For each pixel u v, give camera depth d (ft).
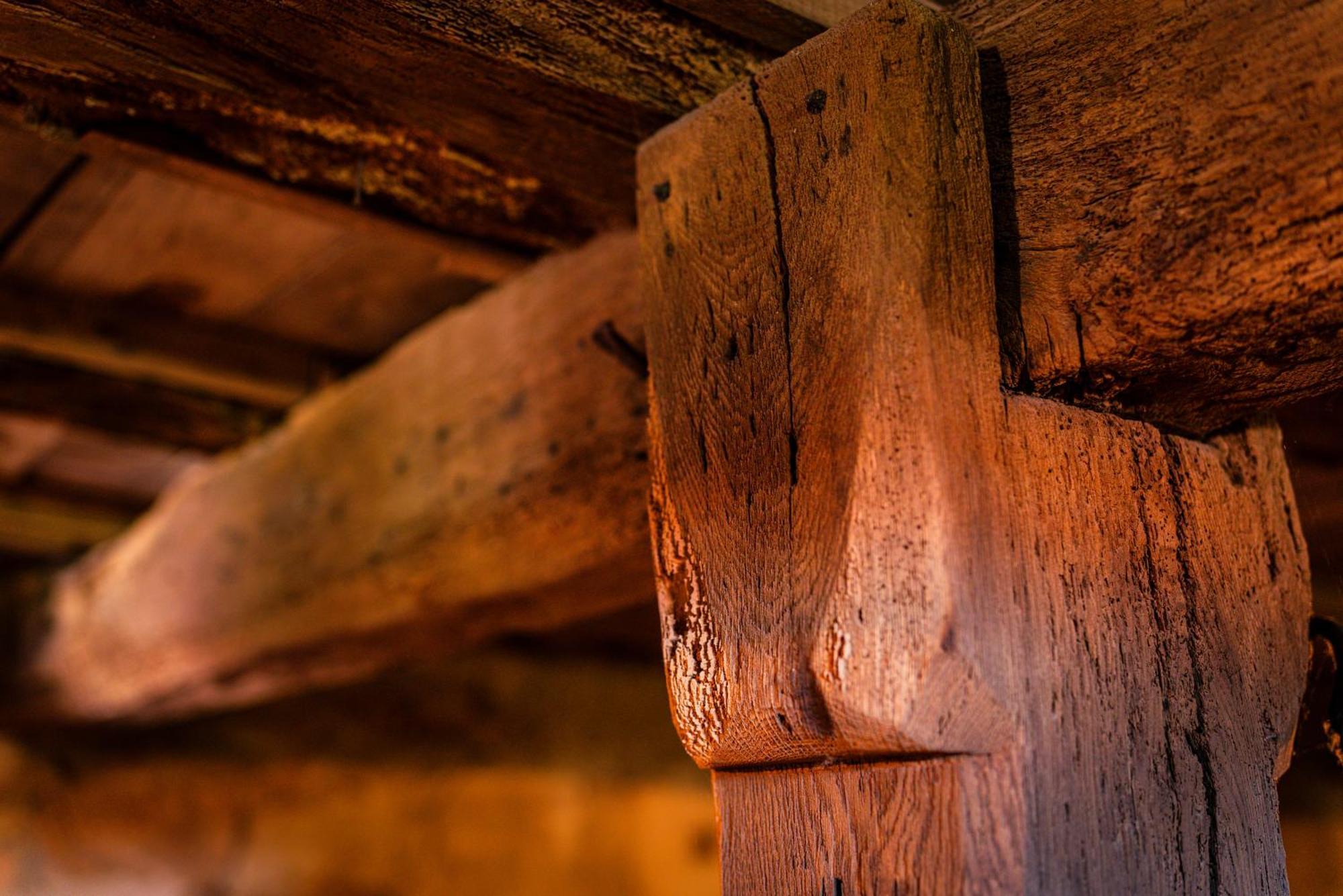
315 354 7.22
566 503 4.99
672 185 3.82
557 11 3.70
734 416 3.54
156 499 10.00
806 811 3.35
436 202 4.77
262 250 5.95
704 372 3.64
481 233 5.01
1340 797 12.91
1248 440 3.78
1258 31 3.12
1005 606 3.13
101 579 9.29
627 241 4.85
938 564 3.08
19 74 3.98
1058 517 3.27
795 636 3.30
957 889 3.05
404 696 13.62
